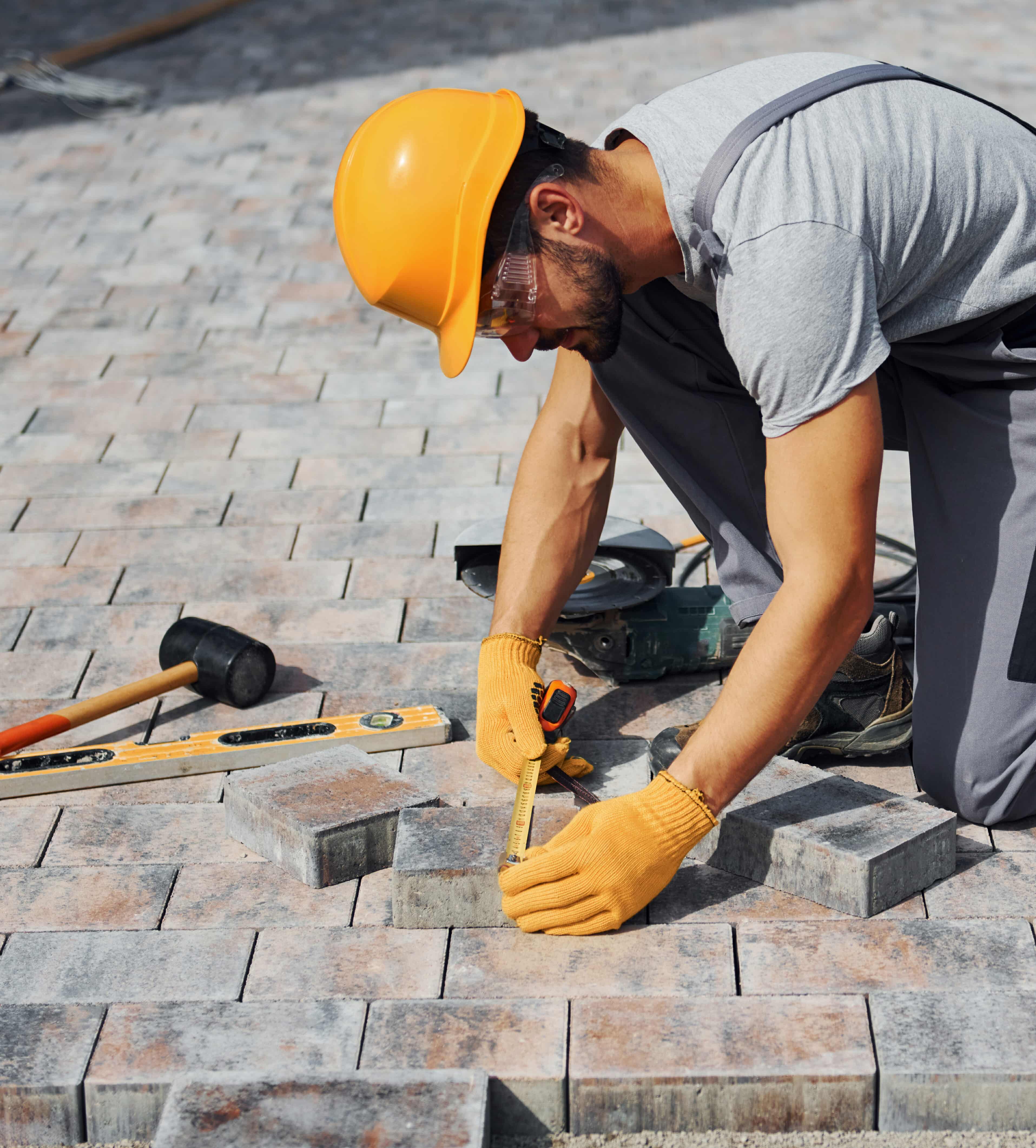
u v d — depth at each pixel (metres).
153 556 3.75
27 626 3.42
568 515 2.69
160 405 4.74
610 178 2.08
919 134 2.08
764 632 2.08
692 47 9.09
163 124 8.05
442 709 2.98
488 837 2.30
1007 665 2.36
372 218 2.15
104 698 2.87
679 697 2.98
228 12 10.81
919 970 2.11
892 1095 1.92
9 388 4.89
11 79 8.82
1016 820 2.49
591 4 10.52
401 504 4.01
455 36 9.76
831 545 2.03
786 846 2.28
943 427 2.44
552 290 2.08
